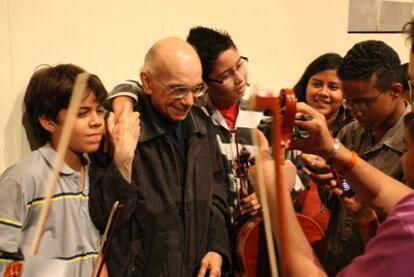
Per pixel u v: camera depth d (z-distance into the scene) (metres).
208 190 1.42
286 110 0.74
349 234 1.48
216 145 1.52
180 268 1.37
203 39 1.58
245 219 1.53
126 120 1.29
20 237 1.21
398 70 1.33
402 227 0.65
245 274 1.44
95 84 1.24
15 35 1.51
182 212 1.40
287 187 0.83
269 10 2.03
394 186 0.96
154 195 1.37
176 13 1.80
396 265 0.64
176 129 1.45
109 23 1.66
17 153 1.54
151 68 1.37
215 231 1.44
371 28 2.31
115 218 0.82
